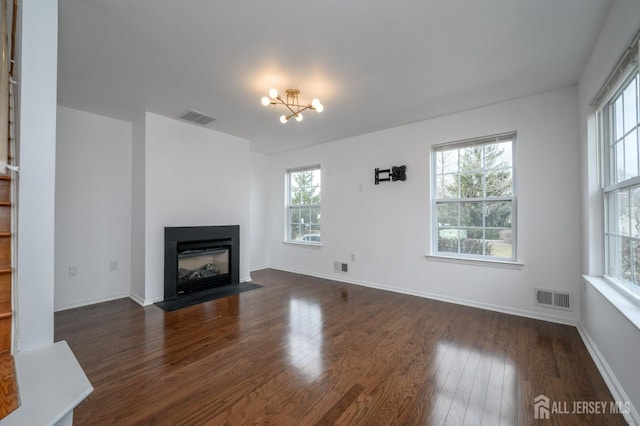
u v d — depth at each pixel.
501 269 3.34
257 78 2.74
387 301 3.75
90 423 1.56
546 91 3.05
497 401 1.76
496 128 3.35
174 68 2.55
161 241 3.76
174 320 3.08
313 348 2.45
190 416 1.62
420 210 3.99
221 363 2.20
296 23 1.96
